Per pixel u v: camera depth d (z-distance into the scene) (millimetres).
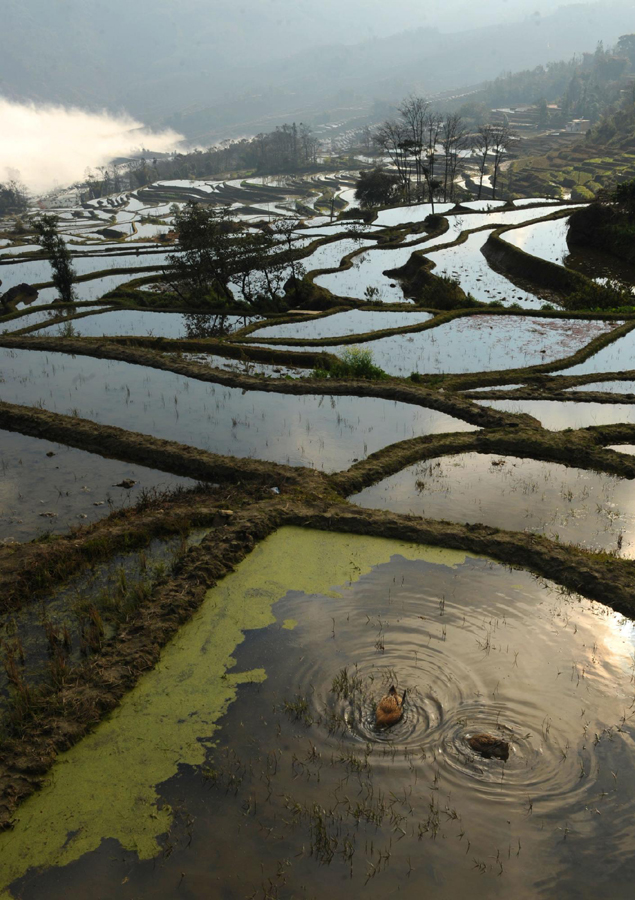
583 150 151625
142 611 9648
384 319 30484
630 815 6441
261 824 6449
